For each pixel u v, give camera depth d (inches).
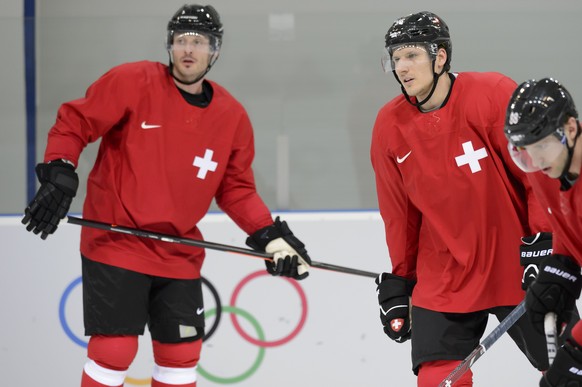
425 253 446.3
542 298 372.8
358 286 589.9
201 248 489.7
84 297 468.1
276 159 600.1
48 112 598.9
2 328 584.1
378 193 457.1
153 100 465.4
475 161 421.4
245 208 502.0
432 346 429.1
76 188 458.9
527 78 597.9
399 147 435.2
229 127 480.1
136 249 462.0
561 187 346.6
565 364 350.3
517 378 581.3
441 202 428.1
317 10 660.1
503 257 429.4
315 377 586.9
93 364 460.4
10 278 585.0
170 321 470.0
